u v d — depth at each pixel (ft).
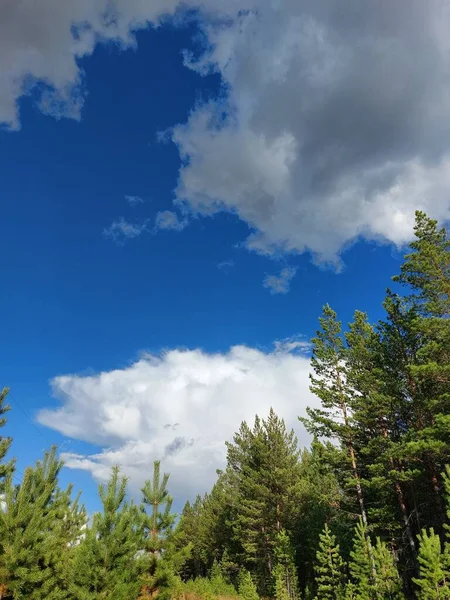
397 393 81.35
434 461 76.33
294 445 130.31
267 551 124.77
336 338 99.91
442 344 68.03
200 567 201.67
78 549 44.42
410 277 73.20
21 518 36.91
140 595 46.85
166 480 53.78
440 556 49.52
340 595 74.90
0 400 47.65
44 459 51.78
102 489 45.47
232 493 149.18
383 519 84.38
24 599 36.86
